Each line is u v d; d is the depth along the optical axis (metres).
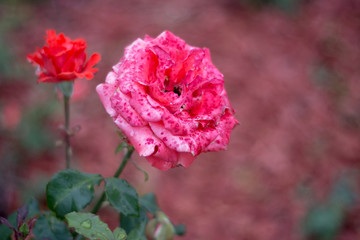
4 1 1.55
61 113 1.18
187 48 0.46
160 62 0.44
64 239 0.44
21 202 0.95
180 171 1.20
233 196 1.17
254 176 1.22
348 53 1.69
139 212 0.45
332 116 1.43
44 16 1.58
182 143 0.42
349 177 1.22
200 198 1.15
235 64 1.53
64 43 0.47
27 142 1.10
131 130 0.42
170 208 1.11
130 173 1.15
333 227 1.09
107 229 0.41
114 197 0.44
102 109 1.29
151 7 1.72
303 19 1.82
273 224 1.12
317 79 1.55
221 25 1.67
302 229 1.10
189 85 0.45
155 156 0.43
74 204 0.44
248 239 1.08
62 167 1.11
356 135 1.38
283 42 1.67
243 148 1.29
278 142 1.31
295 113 1.41
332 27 1.80
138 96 0.42
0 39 1.29
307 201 1.17
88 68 0.48
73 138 1.19
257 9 1.80
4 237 0.46
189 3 1.77
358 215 1.14
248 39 1.64
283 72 1.54
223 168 1.24
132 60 0.43
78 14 1.62
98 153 1.18
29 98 1.21
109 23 1.60
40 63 0.48
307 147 1.32
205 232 1.08
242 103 1.40
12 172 1.04
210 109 0.44
